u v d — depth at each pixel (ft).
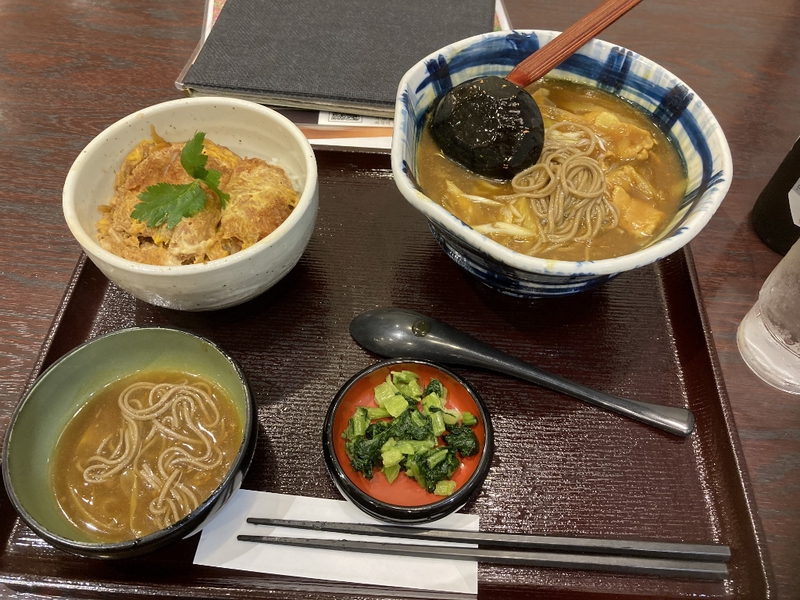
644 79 1.11
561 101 1.20
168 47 1.53
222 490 0.76
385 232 1.20
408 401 0.92
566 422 0.97
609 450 0.95
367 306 1.10
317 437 0.95
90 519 0.82
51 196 1.22
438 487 0.86
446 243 1.01
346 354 1.04
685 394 1.02
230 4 1.48
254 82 1.31
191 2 1.65
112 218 1.02
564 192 1.07
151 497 0.84
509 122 1.02
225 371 0.90
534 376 0.99
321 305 1.10
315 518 0.87
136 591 0.80
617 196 1.06
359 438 0.89
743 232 1.21
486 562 0.84
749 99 1.45
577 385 0.99
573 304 1.11
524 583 0.84
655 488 0.92
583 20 1.12
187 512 0.82
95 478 0.84
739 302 1.11
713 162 0.97
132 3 1.63
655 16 1.64
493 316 1.10
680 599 0.83
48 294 1.09
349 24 1.45
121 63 1.48
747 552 0.84
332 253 1.17
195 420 0.90
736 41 1.59
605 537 0.86
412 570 0.83
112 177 1.07
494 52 1.13
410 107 1.04
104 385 0.93
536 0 1.64
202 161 1.00
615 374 1.03
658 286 1.14
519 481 0.91
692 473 0.93
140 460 0.87
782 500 0.90
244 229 1.00
